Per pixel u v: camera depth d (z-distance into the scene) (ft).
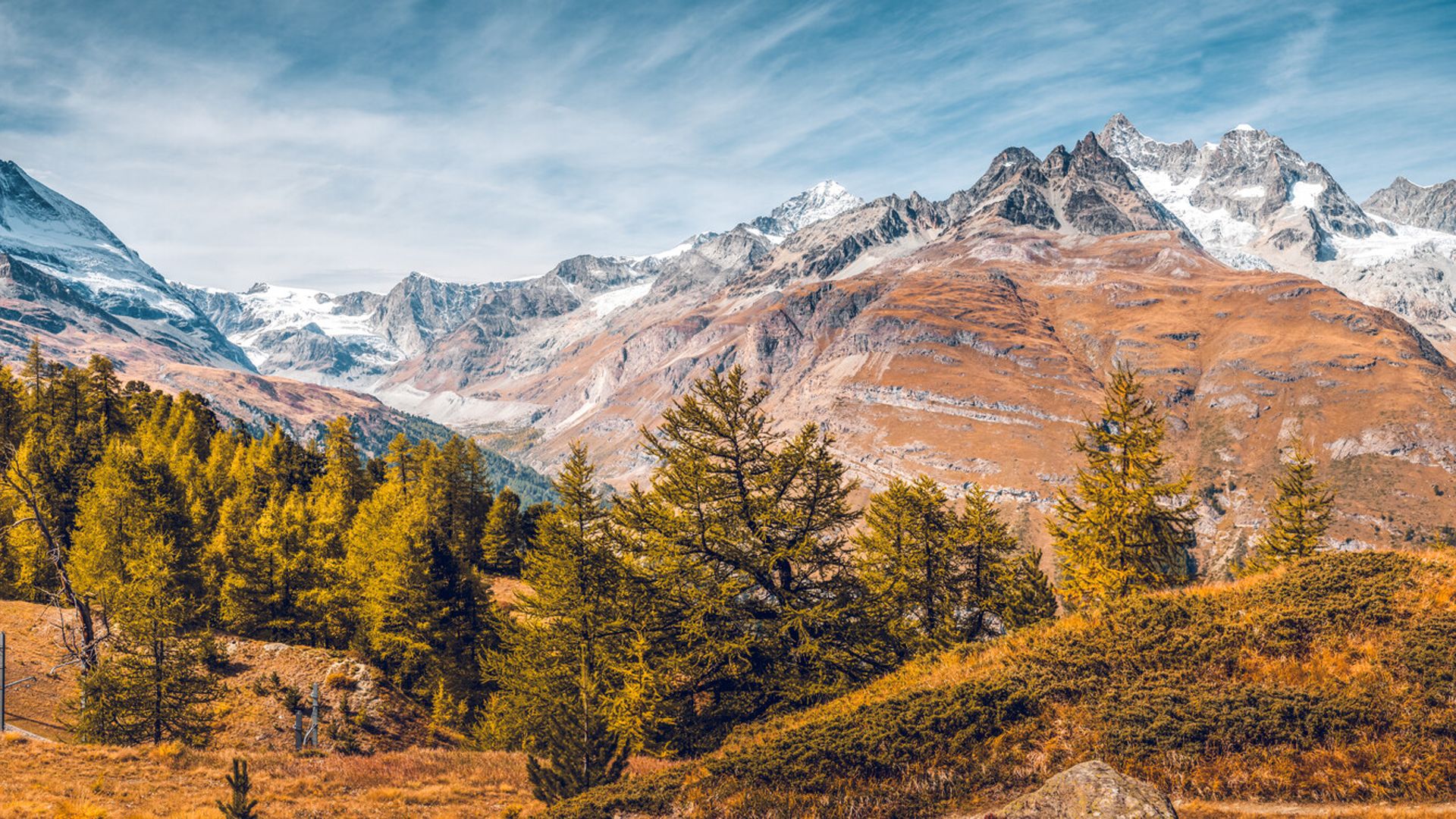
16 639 144.46
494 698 126.72
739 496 106.42
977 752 59.57
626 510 106.63
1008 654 77.05
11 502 172.96
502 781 95.04
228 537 175.01
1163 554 107.65
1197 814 50.37
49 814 71.31
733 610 102.42
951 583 116.98
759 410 108.37
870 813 56.24
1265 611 69.87
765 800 58.39
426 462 255.91
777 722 85.35
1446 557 71.56
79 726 107.96
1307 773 51.78
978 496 120.67
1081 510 112.78
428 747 129.59
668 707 97.04
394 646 148.25
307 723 126.11
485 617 153.38
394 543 153.99
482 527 258.98
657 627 102.17
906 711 64.85
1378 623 64.44
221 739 117.91
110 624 136.46
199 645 118.83
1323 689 58.39
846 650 101.40
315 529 190.08
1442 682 55.31
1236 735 55.01
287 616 171.94
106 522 151.74
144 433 269.64
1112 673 67.00
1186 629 70.90
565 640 103.71
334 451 276.82
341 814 79.15
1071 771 49.39
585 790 74.28
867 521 121.80
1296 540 148.36
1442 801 47.80
